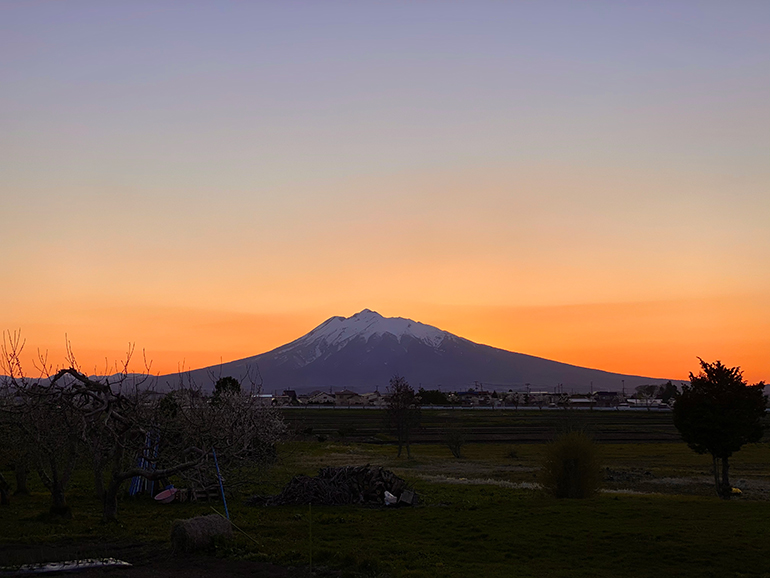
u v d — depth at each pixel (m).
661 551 19.80
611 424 124.62
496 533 22.94
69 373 24.00
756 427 42.59
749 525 24.23
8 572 16.05
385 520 26.12
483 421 133.75
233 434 26.98
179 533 19.16
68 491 36.25
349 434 102.12
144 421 24.98
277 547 19.88
